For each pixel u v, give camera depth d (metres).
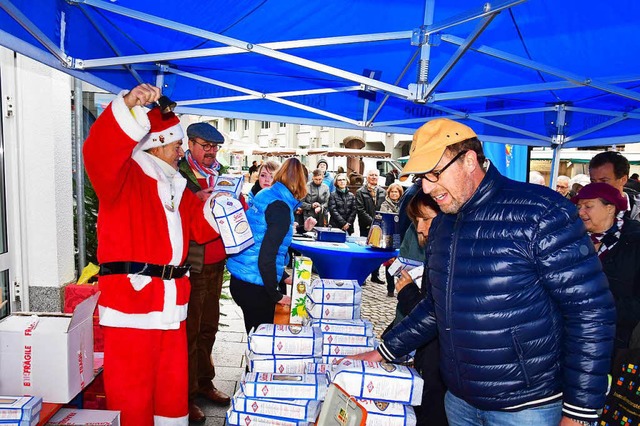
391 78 3.85
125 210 2.36
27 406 1.86
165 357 2.51
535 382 1.69
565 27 2.90
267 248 3.14
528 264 1.63
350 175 11.51
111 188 2.24
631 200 4.86
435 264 1.83
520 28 2.95
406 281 2.65
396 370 2.08
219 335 5.20
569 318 1.62
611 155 3.34
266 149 20.38
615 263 2.55
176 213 2.54
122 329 2.36
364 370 2.04
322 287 2.78
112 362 2.36
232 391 3.87
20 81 3.85
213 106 4.45
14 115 3.82
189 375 3.31
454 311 1.75
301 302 3.11
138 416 2.38
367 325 2.60
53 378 2.14
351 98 4.61
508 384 1.71
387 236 4.74
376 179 9.11
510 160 6.58
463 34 3.04
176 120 2.59
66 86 4.22
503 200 1.68
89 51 2.78
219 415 3.48
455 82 3.96
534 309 1.65
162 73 3.77
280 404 2.10
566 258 1.59
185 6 2.58
